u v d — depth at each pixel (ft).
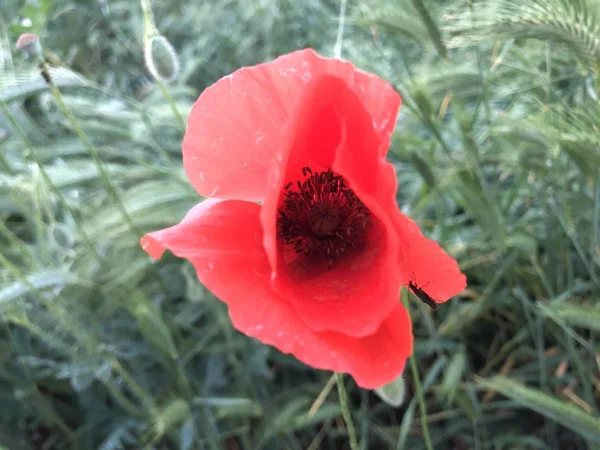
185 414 0.57
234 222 0.35
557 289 0.67
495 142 0.68
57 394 0.82
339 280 0.34
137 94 1.07
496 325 0.74
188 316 0.73
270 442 0.70
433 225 0.71
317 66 0.34
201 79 1.00
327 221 0.36
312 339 0.29
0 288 0.65
